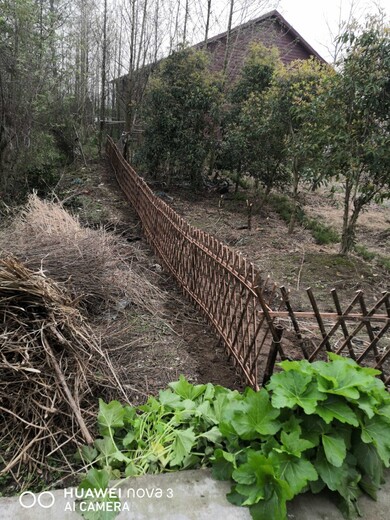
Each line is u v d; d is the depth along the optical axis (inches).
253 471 61.1
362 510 62.9
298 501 63.2
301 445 63.1
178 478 66.0
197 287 144.8
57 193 266.2
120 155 332.2
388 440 66.7
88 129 431.8
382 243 246.1
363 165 184.1
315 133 195.5
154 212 204.7
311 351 118.6
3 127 240.7
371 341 88.3
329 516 61.3
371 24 171.6
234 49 364.8
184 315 141.8
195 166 309.4
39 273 108.3
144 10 373.7
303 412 69.7
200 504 61.2
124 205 279.0
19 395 82.2
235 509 60.6
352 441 69.0
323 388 68.7
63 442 78.6
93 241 153.0
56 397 82.7
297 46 487.5
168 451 71.3
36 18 251.9
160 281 170.9
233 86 309.7
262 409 69.3
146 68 381.4
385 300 83.1
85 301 128.0
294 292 162.4
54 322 91.7
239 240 227.0
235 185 350.6
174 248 169.8
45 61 270.7
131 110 375.9
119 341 115.5
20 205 216.5
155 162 325.4
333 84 186.5
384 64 163.3
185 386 86.0
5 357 85.5
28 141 257.6
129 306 139.7
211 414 77.7
